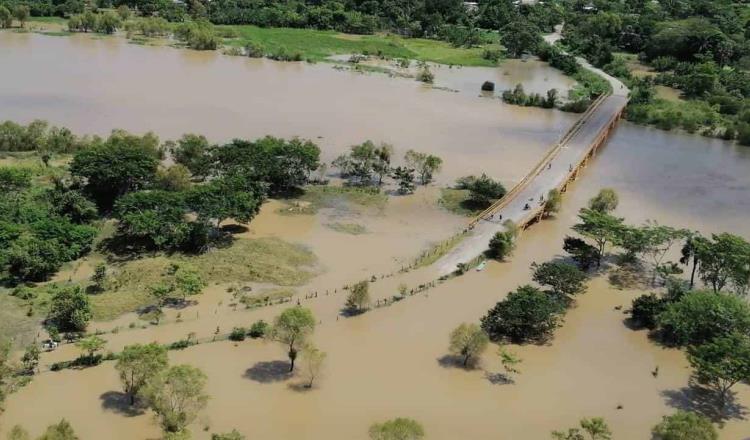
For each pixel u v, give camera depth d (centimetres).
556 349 8706
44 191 11469
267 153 12875
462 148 16475
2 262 9231
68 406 6981
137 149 12369
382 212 12544
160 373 6856
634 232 10900
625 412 7594
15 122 15575
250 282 9694
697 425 6681
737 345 8006
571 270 9712
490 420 7275
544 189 13612
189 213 11612
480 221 12062
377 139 16475
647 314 9275
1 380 7156
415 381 7806
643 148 18000
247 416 7000
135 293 9125
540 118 19825
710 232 12769
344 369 7900
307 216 12081
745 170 16638
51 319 8488
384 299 9438
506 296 9731
